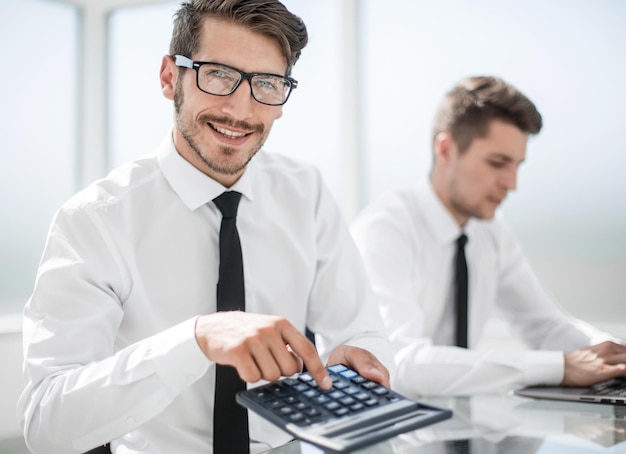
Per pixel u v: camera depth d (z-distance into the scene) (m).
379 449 0.90
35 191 2.36
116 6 2.56
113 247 1.15
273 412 0.77
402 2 2.46
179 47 1.17
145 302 1.18
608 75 2.17
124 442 1.17
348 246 1.44
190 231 1.23
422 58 2.42
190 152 1.23
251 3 1.11
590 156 2.20
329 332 1.35
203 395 1.19
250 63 1.12
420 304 1.90
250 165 1.36
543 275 2.27
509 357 1.40
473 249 1.99
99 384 0.91
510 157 1.84
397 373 1.42
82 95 2.54
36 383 0.98
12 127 2.29
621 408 1.18
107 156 2.58
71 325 1.04
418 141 2.44
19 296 2.26
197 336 0.88
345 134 2.55
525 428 1.03
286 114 2.46
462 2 2.34
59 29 2.47
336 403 0.79
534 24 2.24
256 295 1.29
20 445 1.99
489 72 2.30
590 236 2.21
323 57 2.58
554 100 2.22
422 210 1.93
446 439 0.96
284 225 1.35
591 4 2.17
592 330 1.82
